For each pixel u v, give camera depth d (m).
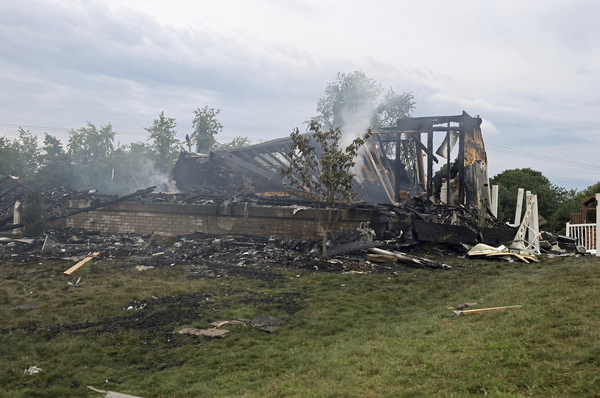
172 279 12.92
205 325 8.43
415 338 6.46
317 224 20.36
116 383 5.96
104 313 9.22
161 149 52.78
